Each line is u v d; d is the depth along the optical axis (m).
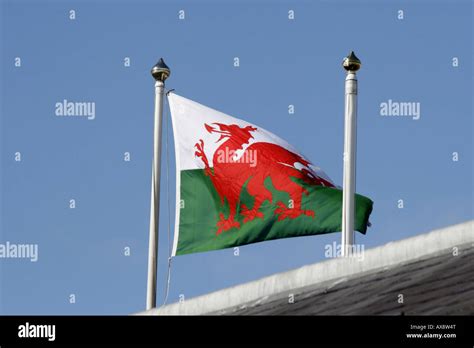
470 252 37.75
